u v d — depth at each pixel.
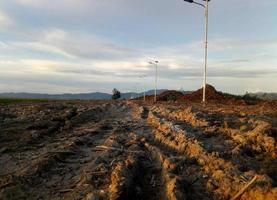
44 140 20.97
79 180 12.47
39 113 37.38
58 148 17.69
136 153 15.57
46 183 12.40
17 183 11.82
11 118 33.50
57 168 14.12
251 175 10.52
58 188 11.87
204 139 16.41
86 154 16.78
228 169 11.30
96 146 18.36
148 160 14.97
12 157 16.58
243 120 18.80
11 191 11.05
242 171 11.23
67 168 14.21
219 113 25.38
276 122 17.06
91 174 12.68
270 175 10.80
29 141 20.08
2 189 11.11
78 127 27.27
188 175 12.09
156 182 12.21
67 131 24.89
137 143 17.92
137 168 13.40
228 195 10.11
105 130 25.06
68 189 11.62
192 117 22.78
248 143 13.81
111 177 11.96
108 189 11.12
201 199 10.32
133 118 34.16
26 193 11.33
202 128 19.27
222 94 82.19
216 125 19.39
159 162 14.34
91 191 11.22
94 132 23.20
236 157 12.48
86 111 37.81
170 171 12.44
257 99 76.81
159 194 11.22
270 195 9.09
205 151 13.46
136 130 23.97
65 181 12.64
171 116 28.80
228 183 10.48
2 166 15.21
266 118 19.48
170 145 16.67
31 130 24.34
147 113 38.50
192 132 18.22
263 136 13.86
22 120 30.33
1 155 17.11
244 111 27.78
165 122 23.41
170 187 10.75
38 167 13.56
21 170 13.83
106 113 43.16
